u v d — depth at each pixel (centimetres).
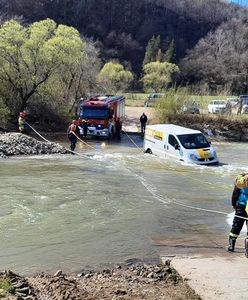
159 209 1419
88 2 13825
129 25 14250
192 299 685
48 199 1506
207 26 14875
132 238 1109
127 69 11812
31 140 2716
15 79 3834
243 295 700
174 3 15300
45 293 726
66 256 969
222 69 11069
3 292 680
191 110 4222
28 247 1029
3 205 1412
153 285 759
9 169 2091
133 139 3784
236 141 4003
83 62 4381
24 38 3781
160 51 11994
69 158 2514
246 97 4831
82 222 1243
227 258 927
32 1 11844
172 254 980
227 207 1475
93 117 3566
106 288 744
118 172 2077
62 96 4266
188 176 2019
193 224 1257
